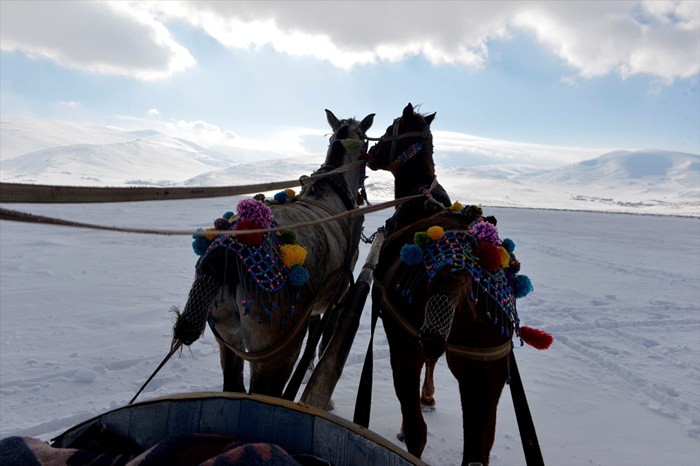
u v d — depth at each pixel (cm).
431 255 297
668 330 845
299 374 294
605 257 1878
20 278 1064
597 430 480
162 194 172
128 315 809
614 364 651
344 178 449
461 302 288
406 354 329
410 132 404
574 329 838
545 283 1244
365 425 310
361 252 1530
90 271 1167
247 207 306
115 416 218
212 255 300
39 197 129
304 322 335
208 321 318
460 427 473
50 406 488
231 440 185
